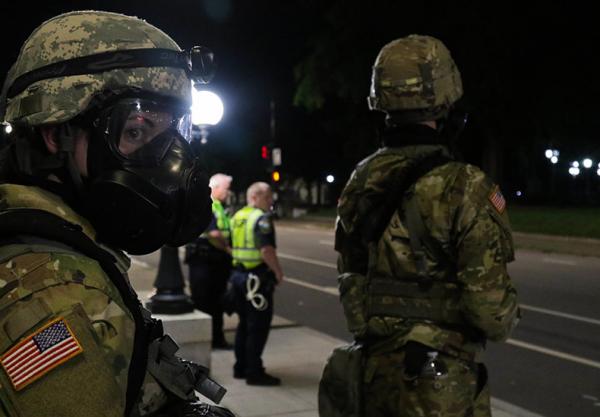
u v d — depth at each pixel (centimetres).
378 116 282
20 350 100
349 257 270
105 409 103
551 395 603
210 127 765
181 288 627
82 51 120
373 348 250
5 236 109
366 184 259
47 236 110
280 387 596
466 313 234
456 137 269
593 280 1311
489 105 3014
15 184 120
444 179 241
